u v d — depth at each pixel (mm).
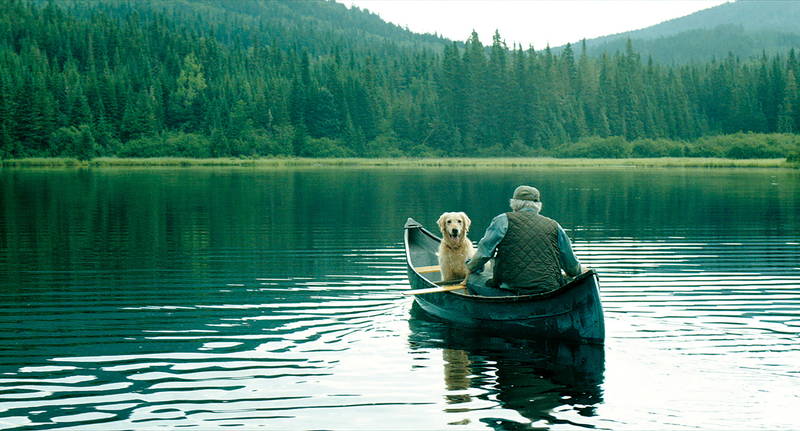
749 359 8469
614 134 146250
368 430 6512
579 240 19188
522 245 9789
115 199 32156
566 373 8016
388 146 131000
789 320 10281
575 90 151625
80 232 20234
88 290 12438
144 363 8375
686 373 7992
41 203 29547
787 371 8047
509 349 9039
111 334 9609
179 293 12234
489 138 135250
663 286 12812
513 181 51344
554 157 130250
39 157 98625
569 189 40688
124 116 116938
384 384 7727
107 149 111438
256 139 121125
